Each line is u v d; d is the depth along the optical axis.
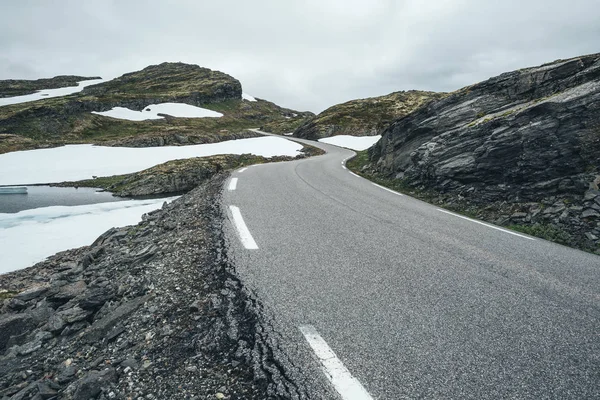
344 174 17.89
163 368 2.69
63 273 6.31
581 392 2.32
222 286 3.94
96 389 2.56
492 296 3.81
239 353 2.74
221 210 7.75
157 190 26.88
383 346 2.80
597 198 7.72
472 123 12.82
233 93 159.75
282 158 34.06
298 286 3.91
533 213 8.48
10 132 68.88
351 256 4.98
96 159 40.62
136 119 92.19
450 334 3.01
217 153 42.59
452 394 2.28
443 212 9.01
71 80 176.38
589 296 3.92
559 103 9.57
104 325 3.52
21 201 23.22
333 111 80.06
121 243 7.18
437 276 4.35
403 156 16.78
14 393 2.95
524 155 9.77
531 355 2.73
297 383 2.38
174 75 169.38
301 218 7.27
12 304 5.20
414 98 83.75
